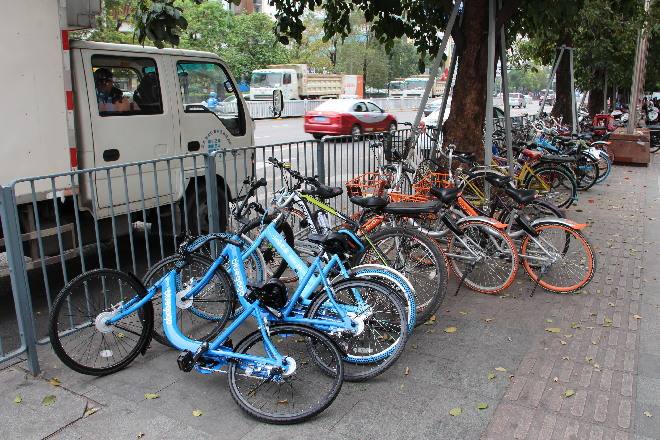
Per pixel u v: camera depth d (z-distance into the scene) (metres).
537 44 16.06
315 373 3.67
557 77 15.48
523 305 4.90
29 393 3.48
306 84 36.94
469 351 4.05
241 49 35.56
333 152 6.76
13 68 4.32
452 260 5.22
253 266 4.18
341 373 3.32
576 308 4.84
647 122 20.33
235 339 4.17
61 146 4.67
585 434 3.10
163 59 5.71
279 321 3.49
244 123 6.77
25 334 3.60
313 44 48.12
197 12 32.12
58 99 4.61
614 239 6.98
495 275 5.22
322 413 3.30
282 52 39.91
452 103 7.92
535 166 8.80
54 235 4.84
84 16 4.96
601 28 15.60
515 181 7.47
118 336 4.00
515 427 3.17
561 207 8.64
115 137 5.22
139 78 5.50
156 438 3.07
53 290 5.30
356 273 3.86
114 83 5.28
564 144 10.51
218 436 3.09
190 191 6.08
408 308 3.85
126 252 6.39
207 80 6.29
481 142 7.84
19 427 3.14
